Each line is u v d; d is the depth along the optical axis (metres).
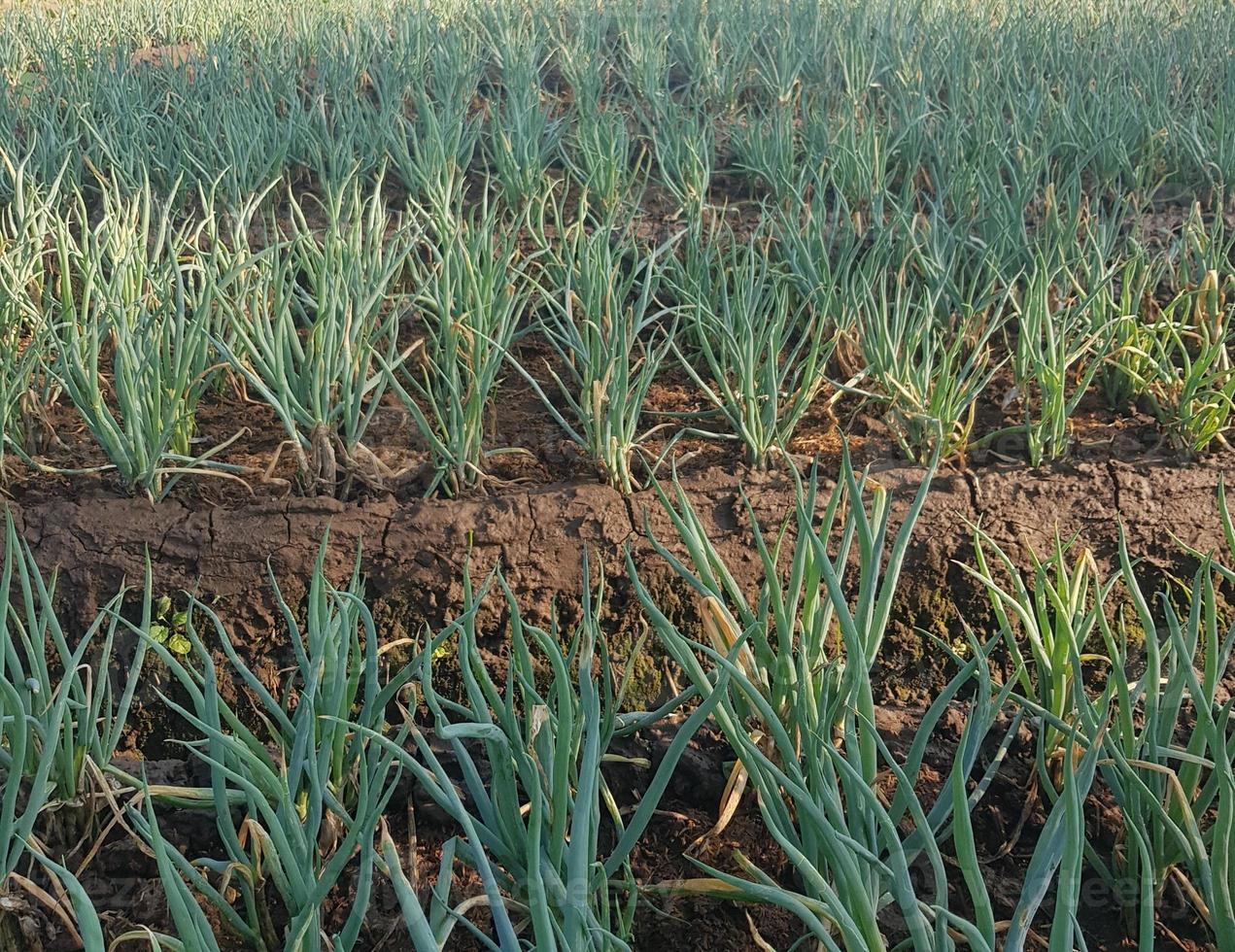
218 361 3.04
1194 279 3.41
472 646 1.66
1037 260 2.77
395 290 3.49
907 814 1.85
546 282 3.49
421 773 1.35
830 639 2.14
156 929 1.71
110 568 2.34
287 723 1.68
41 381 2.93
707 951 1.68
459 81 5.06
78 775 1.76
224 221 4.03
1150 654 1.60
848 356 2.99
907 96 4.75
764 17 6.11
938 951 1.27
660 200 4.29
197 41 6.49
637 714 1.82
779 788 1.70
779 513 2.41
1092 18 6.02
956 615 2.35
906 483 2.48
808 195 4.32
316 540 2.36
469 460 2.56
